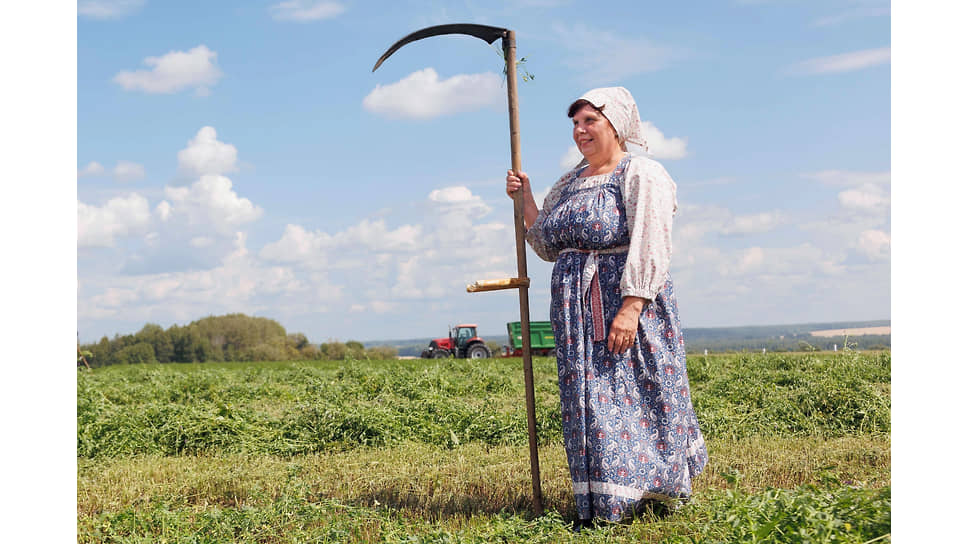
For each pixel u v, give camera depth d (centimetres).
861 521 344
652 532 427
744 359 1467
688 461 491
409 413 888
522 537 437
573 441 480
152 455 774
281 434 823
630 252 471
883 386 1023
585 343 485
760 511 367
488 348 3450
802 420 834
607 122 500
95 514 530
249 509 488
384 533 442
